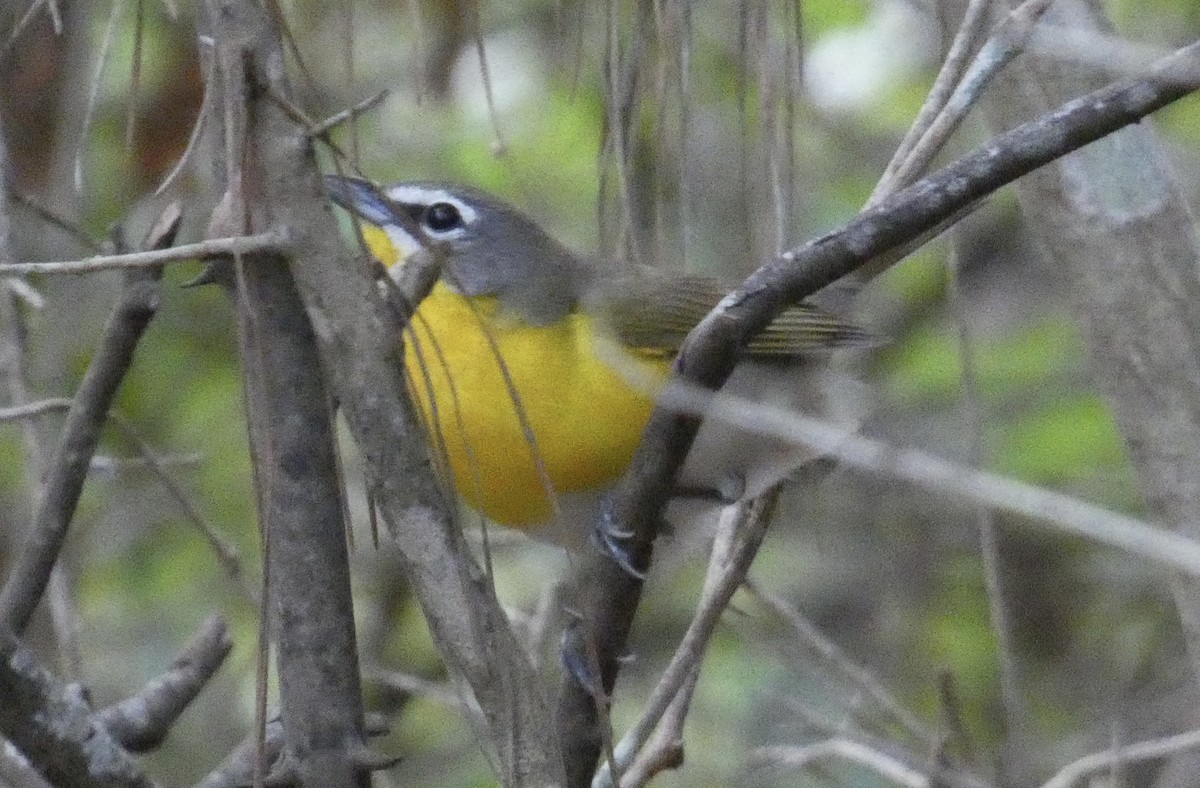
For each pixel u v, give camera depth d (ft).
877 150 41.34
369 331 16.19
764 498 26.40
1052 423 39.58
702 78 35.94
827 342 29.22
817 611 40.75
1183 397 25.41
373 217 28.37
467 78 38.91
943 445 39.29
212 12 16.34
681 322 28.58
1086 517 15.29
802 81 22.43
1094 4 25.35
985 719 39.37
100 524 39.32
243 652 39.58
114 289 34.50
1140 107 17.26
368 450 16.29
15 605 18.49
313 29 25.63
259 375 15.84
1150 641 39.96
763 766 31.14
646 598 39.93
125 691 38.75
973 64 22.36
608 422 27.02
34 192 32.68
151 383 40.93
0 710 15.97
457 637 16.35
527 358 27.09
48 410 19.85
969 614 40.32
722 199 34.53
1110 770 30.35
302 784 16.61
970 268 44.19
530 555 39.32
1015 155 17.57
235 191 15.72
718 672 39.52
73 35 32.19
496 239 27.89
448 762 39.45
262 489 16.30
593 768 20.15
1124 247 25.57
